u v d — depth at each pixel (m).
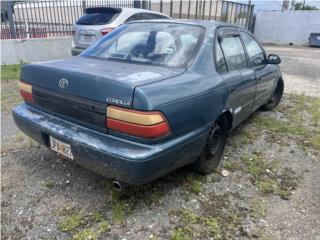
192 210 2.63
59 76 2.56
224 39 3.41
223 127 3.29
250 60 4.03
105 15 7.66
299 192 3.00
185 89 2.49
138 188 2.86
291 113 5.46
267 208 2.72
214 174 3.23
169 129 2.31
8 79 7.41
